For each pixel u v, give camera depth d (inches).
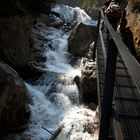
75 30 562.3
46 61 511.8
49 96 405.7
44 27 638.5
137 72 68.6
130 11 257.1
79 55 540.7
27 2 640.4
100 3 1124.5
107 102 113.1
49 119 358.0
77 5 1150.3
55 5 851.4
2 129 291.9
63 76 441.4
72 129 332.5
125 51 85.6
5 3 429.1
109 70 108.8
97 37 421.1
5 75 294.7
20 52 437.7
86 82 396.5
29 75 436.5
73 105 403.5
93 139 309.1
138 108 135.6
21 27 454.3
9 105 292.8
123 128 118.9
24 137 302.8
